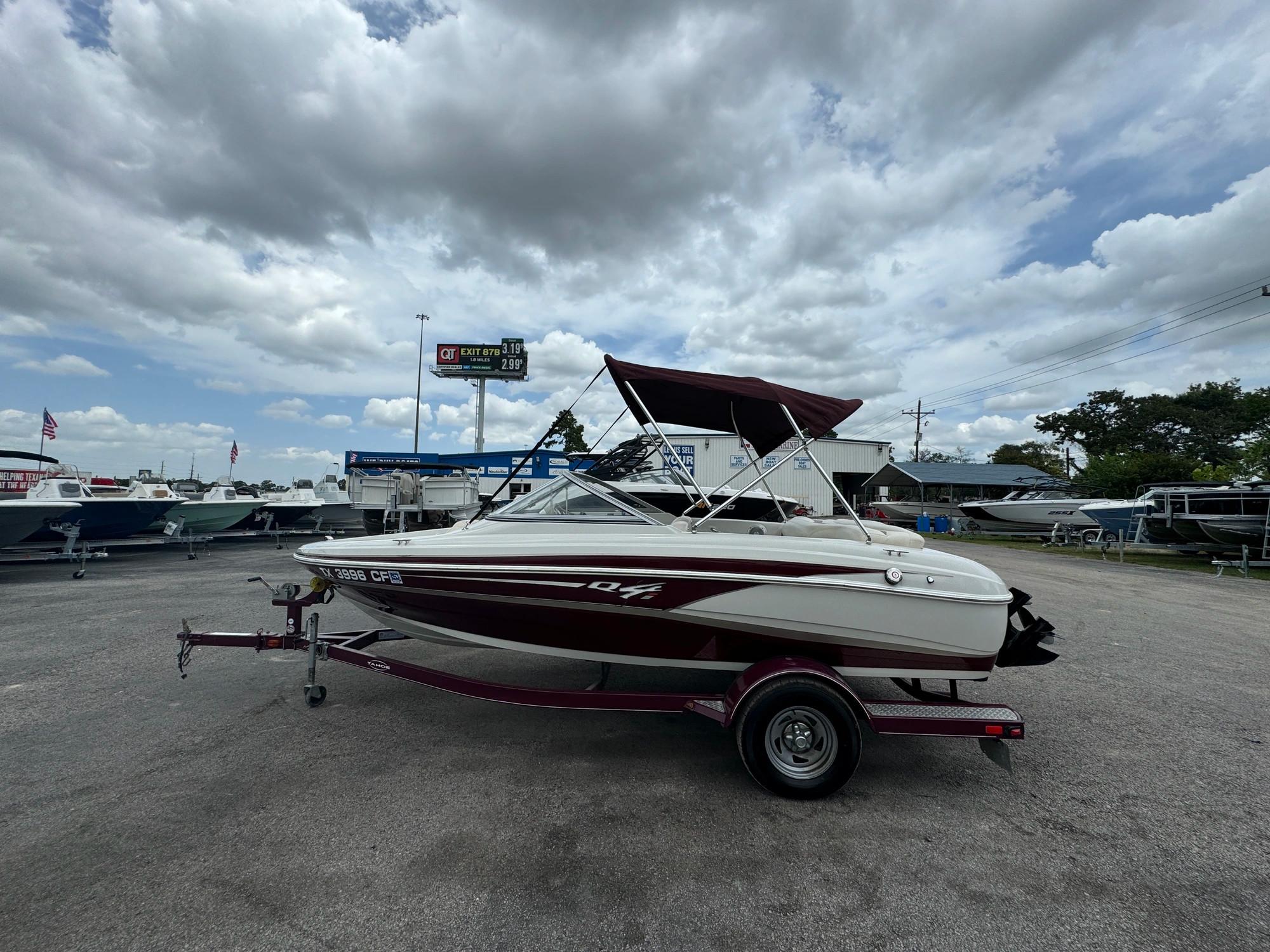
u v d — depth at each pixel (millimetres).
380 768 3084
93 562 11359
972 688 4570
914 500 30703
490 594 3271
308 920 1974
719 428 4840
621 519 3516
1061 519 20844
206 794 2785
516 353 48031
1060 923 2023
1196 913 2086
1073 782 3076
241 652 5102
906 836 2545
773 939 1928
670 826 2592
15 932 1901
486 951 1851
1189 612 7730
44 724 3568
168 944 1859
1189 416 33844
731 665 3266
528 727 3668
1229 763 3303
